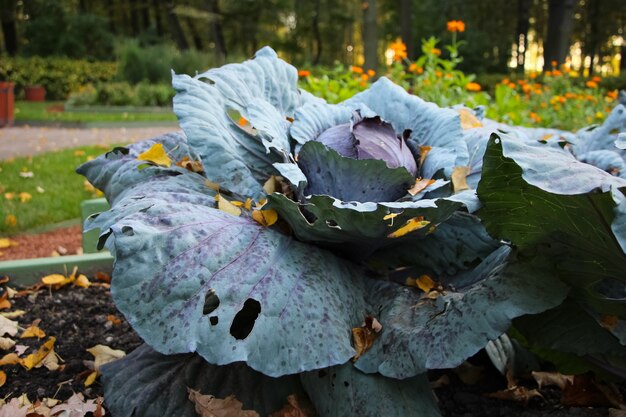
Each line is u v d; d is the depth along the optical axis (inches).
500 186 19.1
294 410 21.6
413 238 23.9
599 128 32.5
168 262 19.8
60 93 260.4
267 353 19.0
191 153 29.5
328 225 21.4
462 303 20.4
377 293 23.4
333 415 20.5
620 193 16.8
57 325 32.4
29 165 85.0
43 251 50.2
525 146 18.5
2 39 412.5
